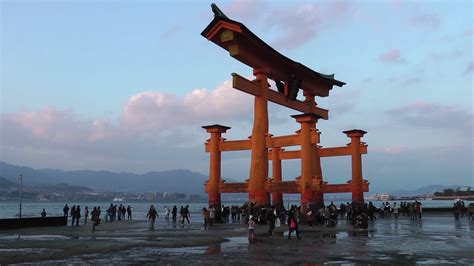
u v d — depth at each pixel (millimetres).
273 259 17656
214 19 35750
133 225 39438
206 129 43656
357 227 33594
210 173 42719
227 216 45344
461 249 21156
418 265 16188
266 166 39750
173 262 16797
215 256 18516
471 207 45906
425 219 48281
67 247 21406
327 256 18578
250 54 38188
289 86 44844
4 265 16156
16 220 34812
